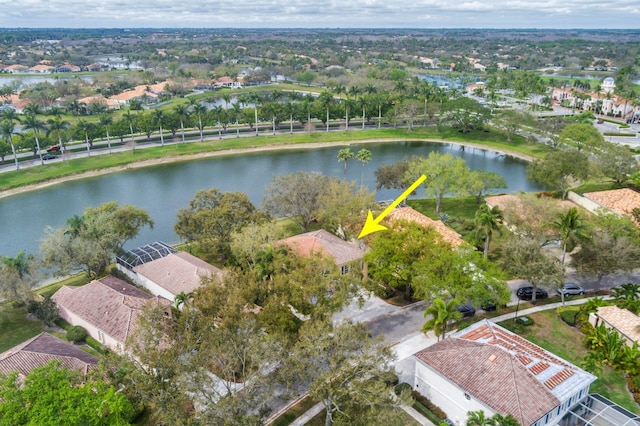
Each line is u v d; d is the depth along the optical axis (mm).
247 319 47219
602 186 121375
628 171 116000
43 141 157750
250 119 191250
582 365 53562
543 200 87500
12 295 67125
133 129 173500
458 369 49625
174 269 75125
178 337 48531
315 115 198125
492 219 75438
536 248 69938
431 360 51562
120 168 152250
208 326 48000
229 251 84375
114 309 64312
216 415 39562
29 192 132125
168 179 143500
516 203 88562
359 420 43094
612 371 56094
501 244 80688
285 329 52531
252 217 84375
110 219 83438
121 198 127750
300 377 44812
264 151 173875
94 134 164000
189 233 85375
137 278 79125
